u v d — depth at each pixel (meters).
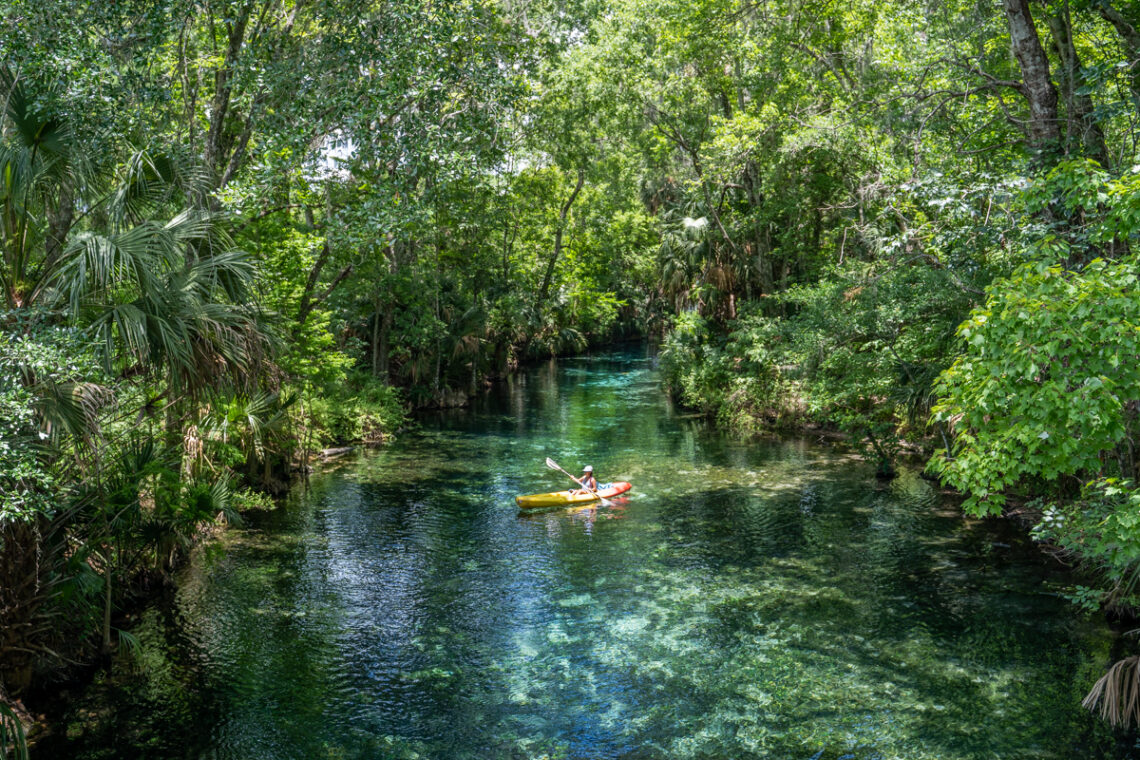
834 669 9.52
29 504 6.62
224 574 12.60
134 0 10.28
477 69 12.41
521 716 8.50
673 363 34.00
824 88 25.75
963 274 13.05
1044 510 10.55
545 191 38.50
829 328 21.06
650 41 27.08
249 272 9.23
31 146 7.93
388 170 12.73
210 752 7.74
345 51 11.13
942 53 14.33
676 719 8.43
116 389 8.18
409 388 31.59
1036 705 8.61
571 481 19.02
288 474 18.94
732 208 31.91
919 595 11.80
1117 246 9.70
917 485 18.44
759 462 21.20
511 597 11.81
